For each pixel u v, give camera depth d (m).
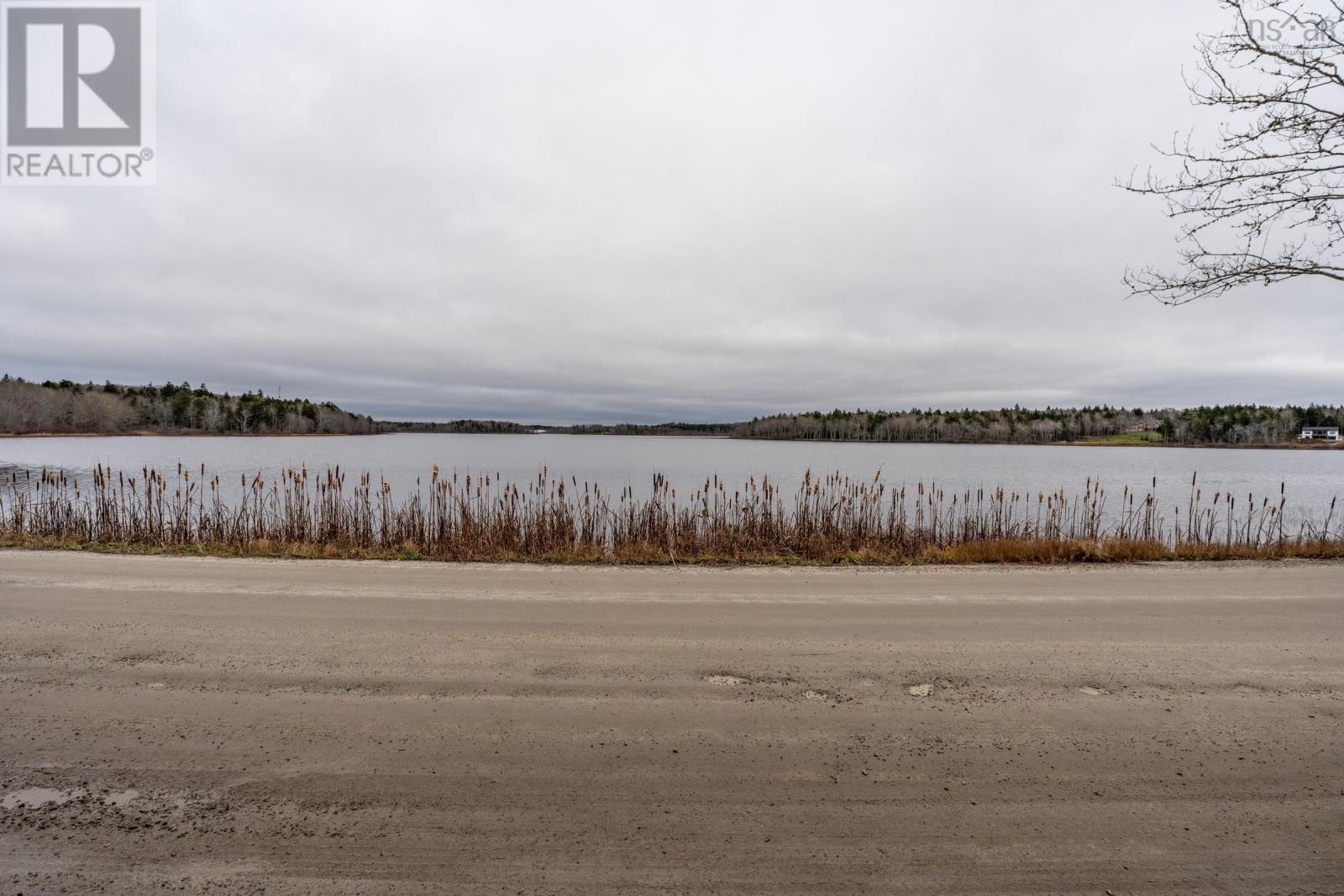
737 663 5.70
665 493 14.53
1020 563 11.09
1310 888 2.98
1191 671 5.54
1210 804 3.62
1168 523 21.47
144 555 10.78
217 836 3.27
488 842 3.25
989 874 3.06
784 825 3.42
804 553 12.51
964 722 4.60
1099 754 4.16
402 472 43.75
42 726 4.37
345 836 3.28
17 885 2.90
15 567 9.42
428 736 4.31
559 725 4.50
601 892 2.92
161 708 4.66
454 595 7.96
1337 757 4.14
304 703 4.78
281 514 15.14
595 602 7.72
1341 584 8.97
